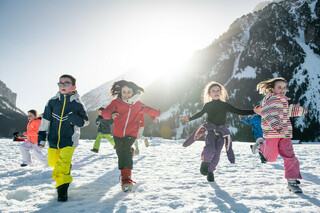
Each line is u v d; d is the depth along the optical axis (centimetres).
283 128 333
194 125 8675
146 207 246
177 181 378
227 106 385
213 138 371
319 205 245
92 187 351
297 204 250
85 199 285
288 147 324
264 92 374
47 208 251
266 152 345
